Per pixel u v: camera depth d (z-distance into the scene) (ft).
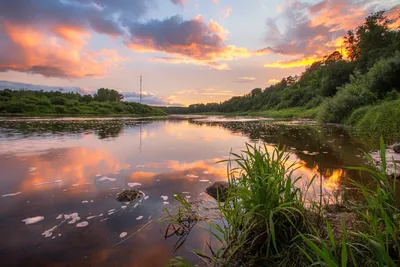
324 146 18.61
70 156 14.40
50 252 4.94
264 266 4.50
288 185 5.44
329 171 11.25
